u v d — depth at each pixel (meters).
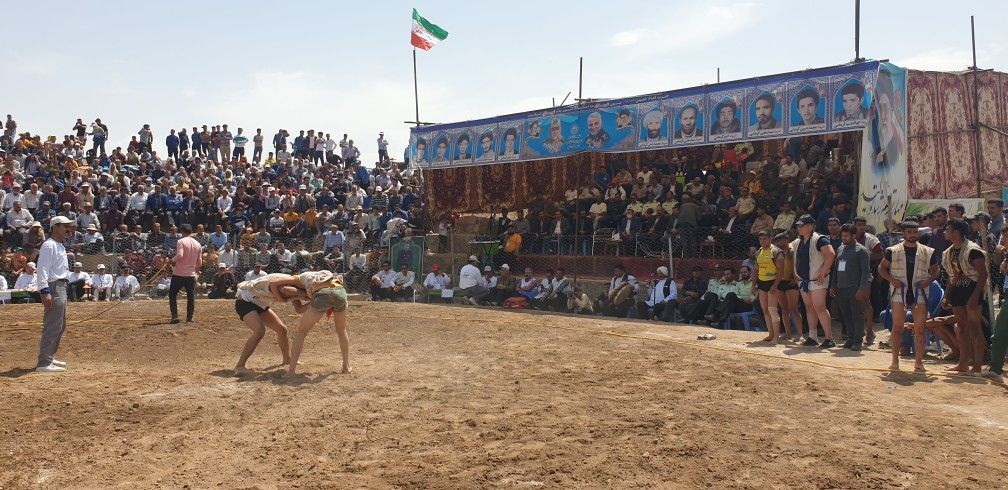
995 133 19.02
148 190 28.09
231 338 13.36
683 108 17.98
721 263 17.39
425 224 25.69
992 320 10.66
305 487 5.83
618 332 13.70
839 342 12.87
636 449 6.56
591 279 19.83
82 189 26.33
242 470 6.26
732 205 18.75
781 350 11.72
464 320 15.52
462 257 22.94
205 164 34.84
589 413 7.73
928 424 7.31
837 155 19.03
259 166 36.91
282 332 10.49
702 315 16.14
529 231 22.31
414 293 21.22
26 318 16.23
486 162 22.58
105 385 9.18
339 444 6.85
